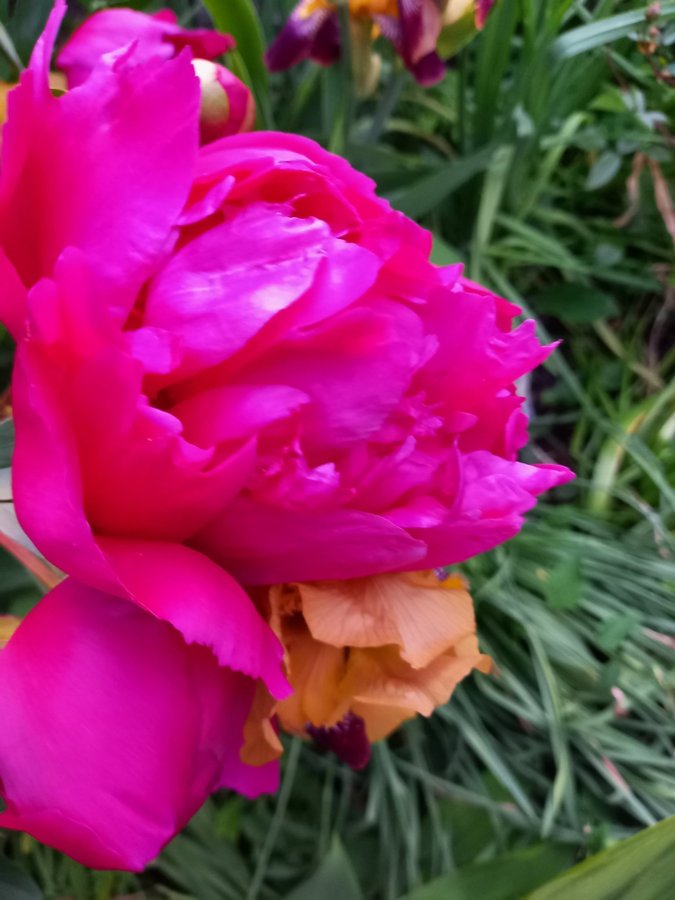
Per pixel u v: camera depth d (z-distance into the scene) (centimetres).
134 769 22
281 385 22
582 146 50
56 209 22
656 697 44
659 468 47
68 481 20
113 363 20
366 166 45
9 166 20
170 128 21
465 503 24
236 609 22
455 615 25
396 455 23
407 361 22
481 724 42
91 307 20
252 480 22
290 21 38
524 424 26
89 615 22
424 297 24
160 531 22
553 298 51
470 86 54
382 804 39
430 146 53
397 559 23
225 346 21
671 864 30
